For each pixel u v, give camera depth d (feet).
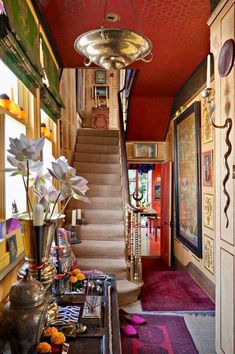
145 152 20.63
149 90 16.25
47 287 4.59
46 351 3.69
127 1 7.78
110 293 6.16
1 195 5.25
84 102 26.89
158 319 9.72
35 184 4.58
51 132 10.55
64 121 14.48
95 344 4.14
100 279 7.07
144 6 8.01
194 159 13.46
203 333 8.88
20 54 5.83
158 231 30.83
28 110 7.28
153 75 13.83
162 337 8.64
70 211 14.55
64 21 8.70
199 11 8.30
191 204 14.05
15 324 3.55
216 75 7.48
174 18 8.70
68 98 15.88
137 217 11.94
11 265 5.32
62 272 5.76
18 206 5.99
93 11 8.23
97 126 26.84
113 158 18.13
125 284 11.23
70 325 4.57
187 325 9.34
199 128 12.80
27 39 6.53
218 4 6.93
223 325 7.05
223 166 7.02
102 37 5.51
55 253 5.75
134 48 5.84
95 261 12.00
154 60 11.95
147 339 8.53
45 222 4.36
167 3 7.91
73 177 4.47
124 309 10.43
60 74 12.06
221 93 7.15
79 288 6.23
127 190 13.58
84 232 13.25
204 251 12.30
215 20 7.36
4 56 5.41
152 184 34.09
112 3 7.89
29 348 3.67
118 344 4.19
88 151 18.78
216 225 7.54
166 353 7.88
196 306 10.68
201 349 8.05
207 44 10.44
